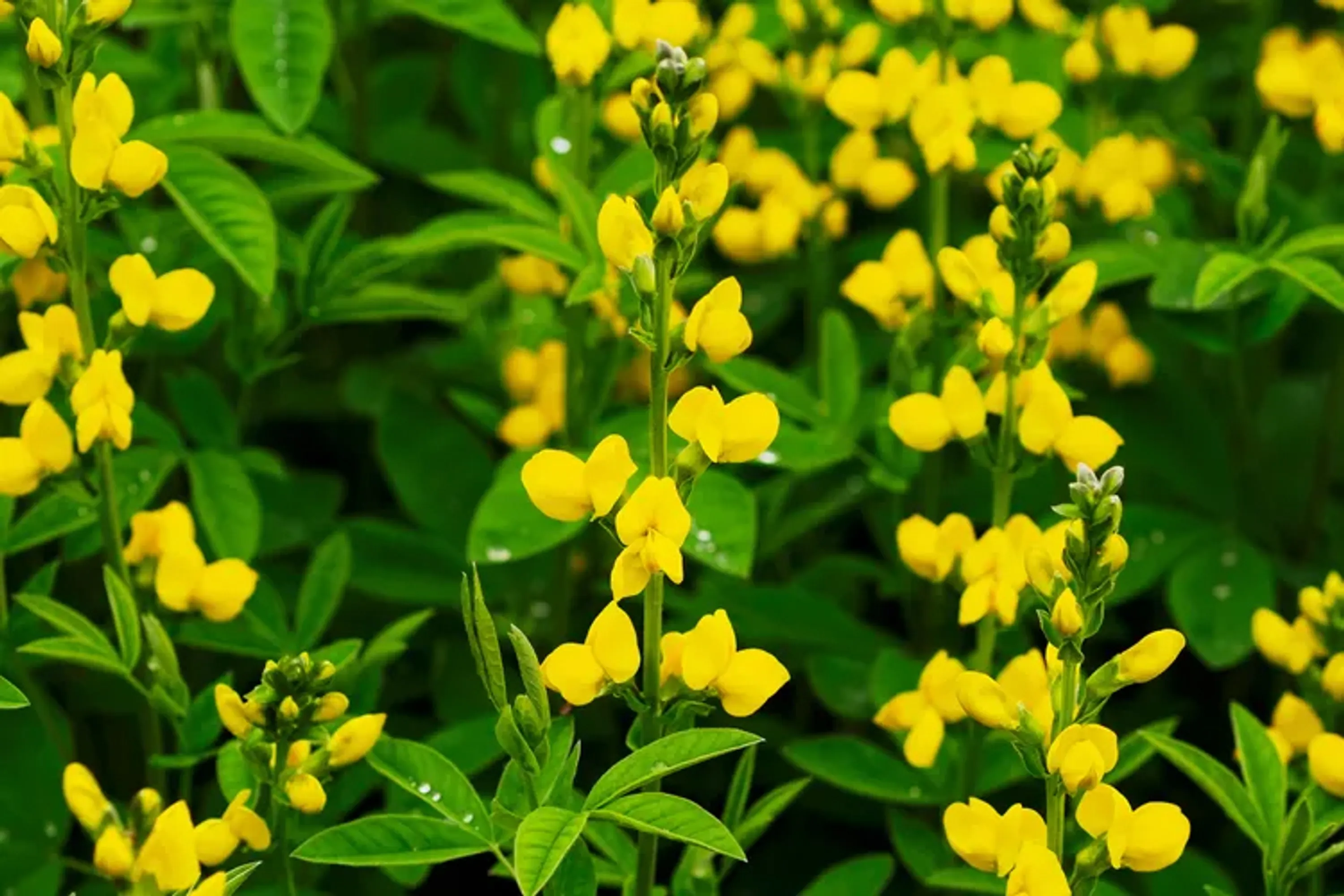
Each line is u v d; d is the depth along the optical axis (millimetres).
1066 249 1305
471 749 1376
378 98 1853
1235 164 1544
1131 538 1502
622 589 1204
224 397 1486
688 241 1203
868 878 1345
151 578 1336
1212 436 1537
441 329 1801
